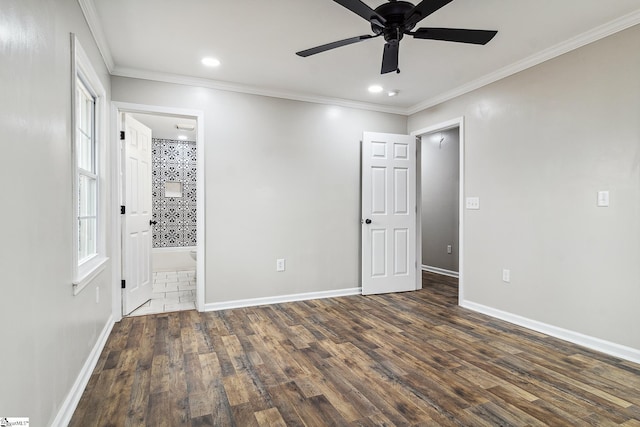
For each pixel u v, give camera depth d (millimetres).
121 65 3162
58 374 1606
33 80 1352
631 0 2180
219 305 3631
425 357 2471
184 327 3082
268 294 3852
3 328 1093
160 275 5730
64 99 1762
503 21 2424
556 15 2350
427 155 5949
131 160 3555
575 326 2719
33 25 1353
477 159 3566
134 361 2395
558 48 2783
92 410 1812
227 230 3658
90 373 2189
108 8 2256
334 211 4184
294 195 3963
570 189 2746
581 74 2662
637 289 2365
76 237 1889
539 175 2975
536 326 2994
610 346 2504
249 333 2943
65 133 1773
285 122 3916
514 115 3182
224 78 3494
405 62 3109
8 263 1129
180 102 3455
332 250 4176
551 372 2244
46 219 1484
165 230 6406
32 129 1340
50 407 1501
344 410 1828
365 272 4219
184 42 2742
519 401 1912
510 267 3221
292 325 3143
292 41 2730
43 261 1439
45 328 1448
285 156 3916
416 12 1823
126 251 3424
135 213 3652
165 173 6418
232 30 2561
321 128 4105
